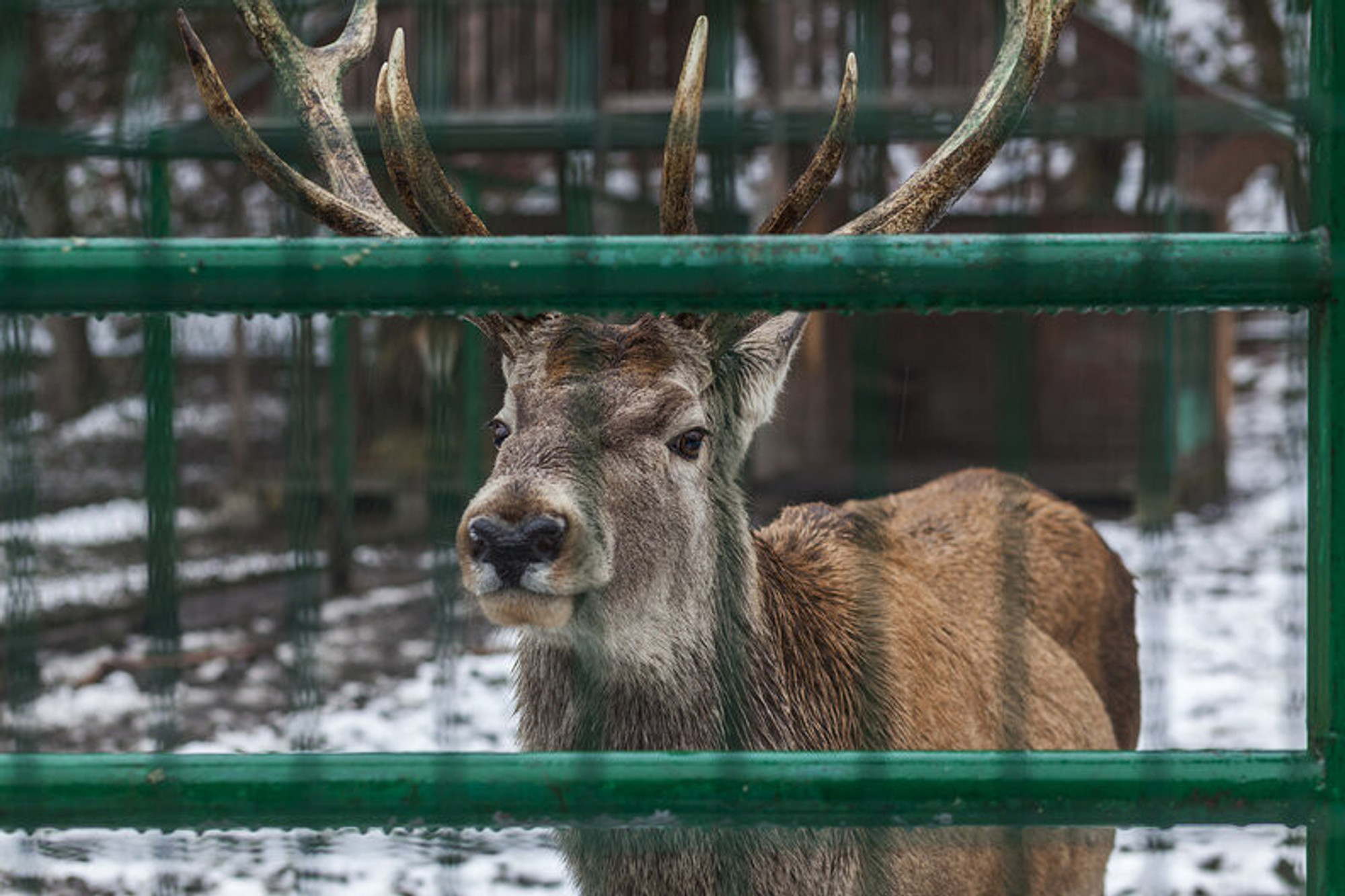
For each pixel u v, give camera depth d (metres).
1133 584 6.73
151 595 4.88
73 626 12.87
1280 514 19.14
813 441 21.41
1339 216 1.92
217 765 1.96
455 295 1.93
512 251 1.92
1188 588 14.09
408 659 11.86
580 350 4.22
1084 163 19.16
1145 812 1.95
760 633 4.42
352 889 6.94
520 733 4.50
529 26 15.38
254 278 1.92
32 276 1.90
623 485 4.03
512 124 14.11
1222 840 7.55
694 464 4.24
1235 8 24.61
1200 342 20.62
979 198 19.42
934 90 16.36
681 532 4.18
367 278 1.92
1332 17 1.91
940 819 1.96
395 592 14.71
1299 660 3.86
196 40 3.17
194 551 16.11
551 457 3.95
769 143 15.58
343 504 14.64
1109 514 19.03
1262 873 7.09
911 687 4.72
